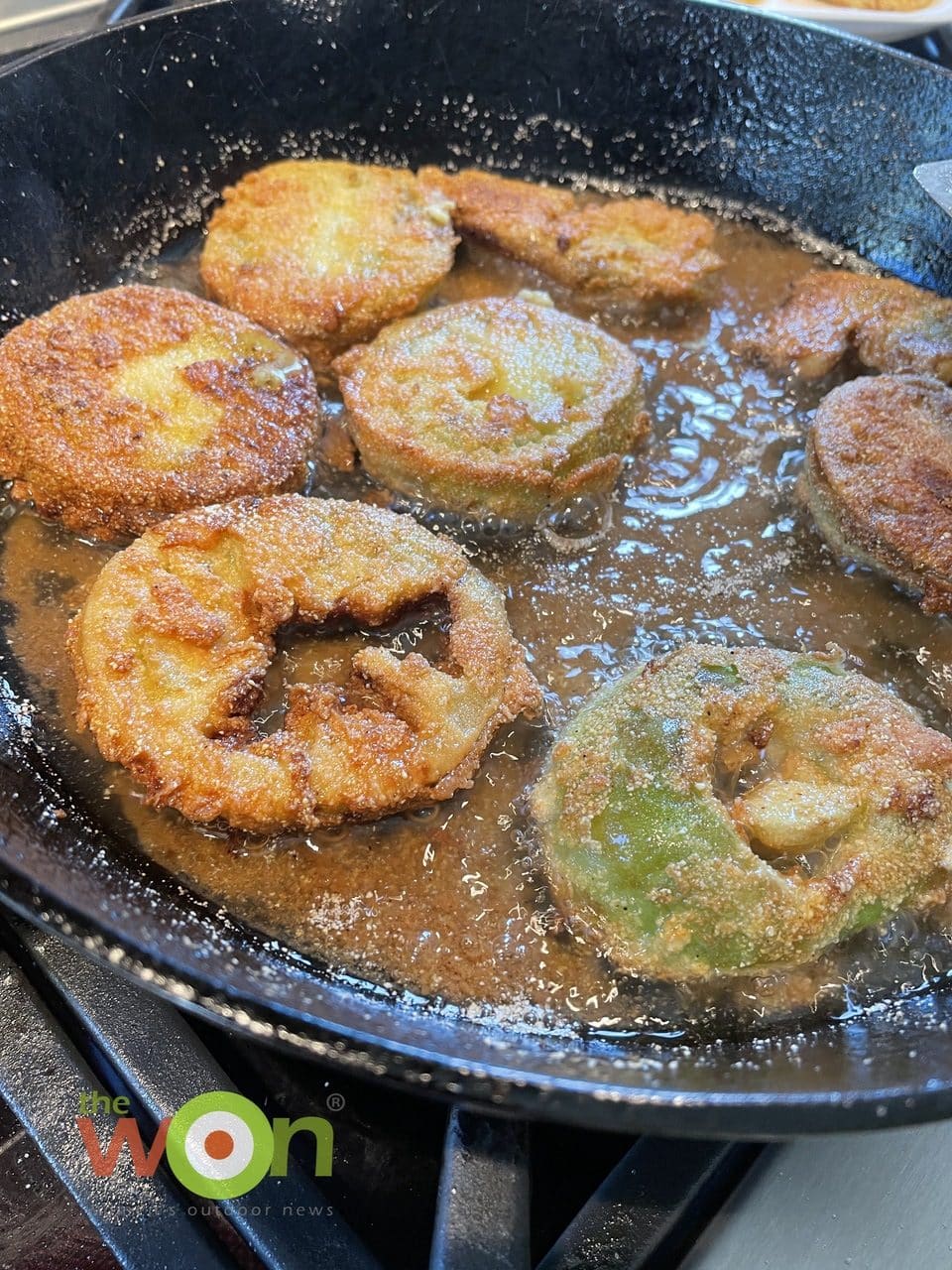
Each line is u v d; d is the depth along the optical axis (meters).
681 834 0.18
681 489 0.24
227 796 0.18
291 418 0.23
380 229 0.27
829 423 0.24
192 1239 0.16
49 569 0.22
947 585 0.22
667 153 0.30
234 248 0.27
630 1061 0.16
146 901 0.17
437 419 0.23
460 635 0.20
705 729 0.19
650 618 0.22
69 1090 0.17
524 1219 0.15
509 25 0.28
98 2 0.31
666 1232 0.16
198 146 0.28
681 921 0.17
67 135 0.25
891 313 0.27
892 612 0.23
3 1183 0.17
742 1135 0.13
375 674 0.19
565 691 0.21
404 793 0.18
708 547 0.23
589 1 0.27
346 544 0.21
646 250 0.28
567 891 0.18
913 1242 0.17
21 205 0.25
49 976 0.18
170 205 0.28
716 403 0.26
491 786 0.20
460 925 0.18
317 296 0.25
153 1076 0.17
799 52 0.27
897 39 0.36
